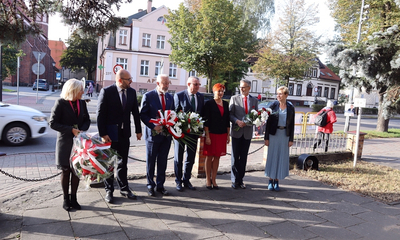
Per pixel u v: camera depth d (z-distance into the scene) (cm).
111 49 3472
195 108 510
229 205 461
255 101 554
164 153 484
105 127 433
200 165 597
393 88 995
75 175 401
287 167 543
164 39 3656
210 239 351
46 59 5097
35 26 559
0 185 515
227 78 3350
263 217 423
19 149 804
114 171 383
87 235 342
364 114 3647
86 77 7056
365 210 472
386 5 1445
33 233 339
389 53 841
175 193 498
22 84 4416
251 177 623
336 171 705
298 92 5025
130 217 396
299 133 1270
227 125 529
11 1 523
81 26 576
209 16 2088
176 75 3728
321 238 371
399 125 2591
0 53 1546
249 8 2950
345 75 1138
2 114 816
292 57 2811
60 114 383
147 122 457
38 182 534
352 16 1809
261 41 2878
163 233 358
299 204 483
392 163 848
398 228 413
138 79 3597
